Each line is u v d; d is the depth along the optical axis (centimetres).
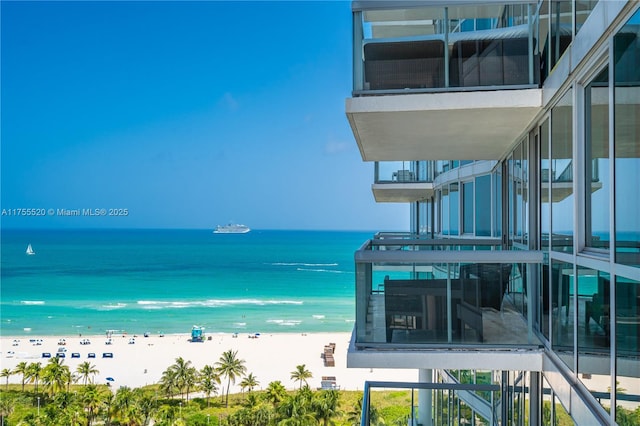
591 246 433
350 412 3522
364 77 617
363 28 621
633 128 326
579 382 456
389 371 4925
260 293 9725
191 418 3447
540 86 591
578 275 458
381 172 1633
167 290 9975
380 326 617
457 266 610
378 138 739
